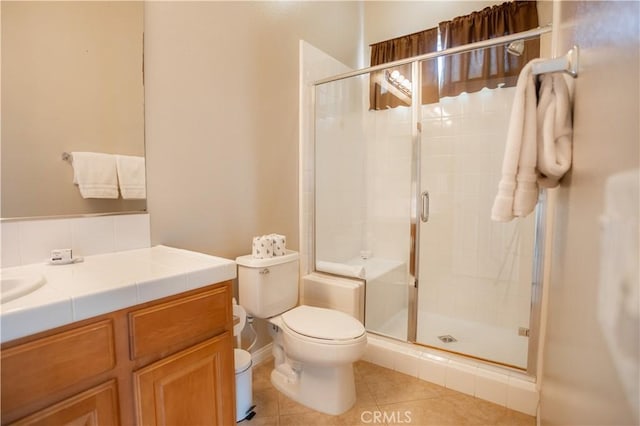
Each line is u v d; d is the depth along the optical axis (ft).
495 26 7.38
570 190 2.78
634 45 1.44
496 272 7.72
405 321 7.86
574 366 2.48
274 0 6.61
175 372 3.16
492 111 7.45
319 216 7.89
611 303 1.65
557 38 4.44
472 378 5.65
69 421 2.48
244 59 6.03
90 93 4.06
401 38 8.77
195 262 3.75
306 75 7.41
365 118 9.12
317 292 7.26
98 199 4.19
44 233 3.75
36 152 3.67
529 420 5.04
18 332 2.22
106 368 2.70
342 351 4.81
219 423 3.59
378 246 9.07
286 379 5.81
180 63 5.01
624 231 1.49
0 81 3.41
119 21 4.28
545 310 4.86
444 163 8.03
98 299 2.62
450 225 8.12
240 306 5.52
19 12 3.49
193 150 5.26
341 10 8.78
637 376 1.29
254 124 6.29
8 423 2.21
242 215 6.15
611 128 1.74
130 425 2.85
